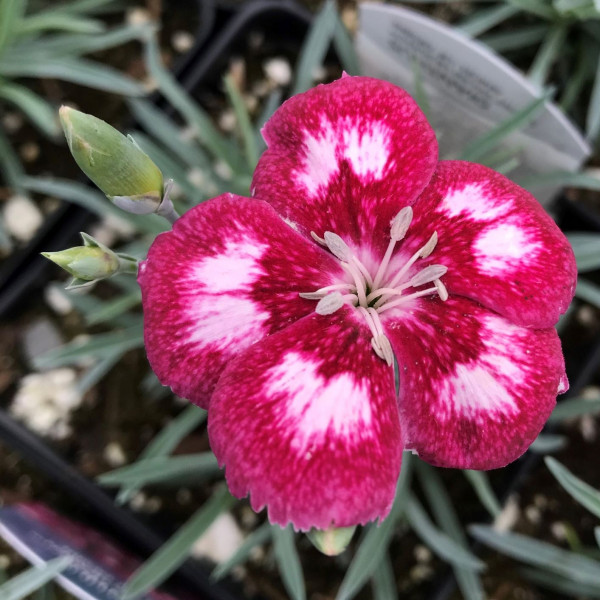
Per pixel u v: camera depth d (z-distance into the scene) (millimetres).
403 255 59
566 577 96
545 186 85
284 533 82
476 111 83
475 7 123
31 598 91
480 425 53
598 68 103
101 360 100
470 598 88
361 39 87
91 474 102
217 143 97
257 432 50
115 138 53
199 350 53
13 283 107
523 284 55
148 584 77
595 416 109
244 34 115
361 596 100
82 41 106
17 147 118
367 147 57
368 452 50
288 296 56
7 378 107
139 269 53
